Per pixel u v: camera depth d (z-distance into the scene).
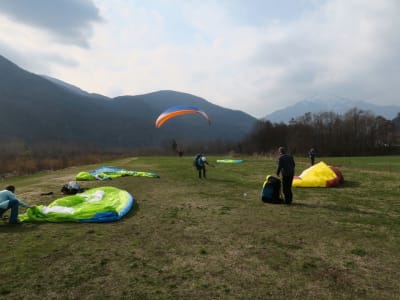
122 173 17.17
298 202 9.27
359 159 35.50
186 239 5.84
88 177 15.54
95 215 7.13
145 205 8.95
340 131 69.12
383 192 10.84
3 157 38.31
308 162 28.58
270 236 5.97
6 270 4.47
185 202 9.35
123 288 3.95
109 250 5.28
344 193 10.74
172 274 4.35
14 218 6.85
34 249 5.32
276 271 4.42
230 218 7.33
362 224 6.76
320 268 4.51
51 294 3.80
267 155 45.09
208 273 4.37
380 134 68.00
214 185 13.11
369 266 4.57
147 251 5.23
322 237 5.89
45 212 7.26
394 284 4.02
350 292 3.82
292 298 3.68
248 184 13.41
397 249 5.25
